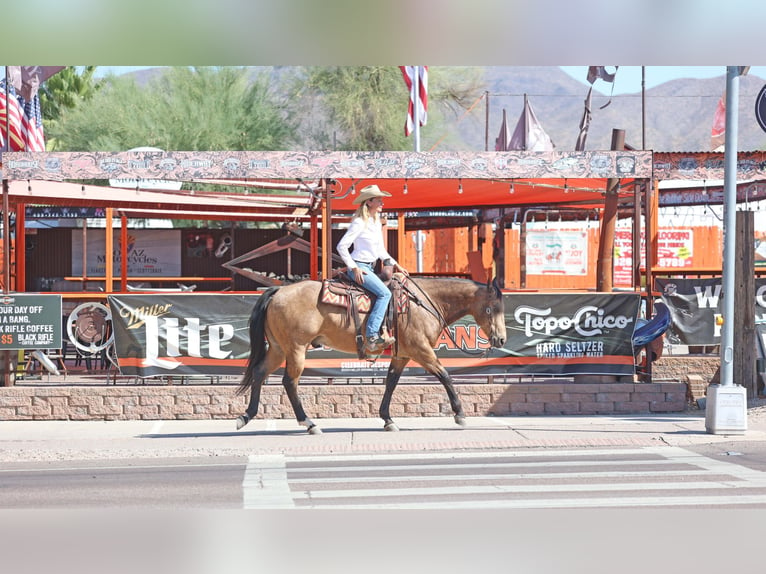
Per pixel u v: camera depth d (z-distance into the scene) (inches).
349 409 1203.9
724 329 1064.2
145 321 1206.3
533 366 1224.8
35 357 1288.1
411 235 2664.9
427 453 970.1
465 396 1210.6
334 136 3452.3
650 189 1241.4
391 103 3649.1
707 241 2679.6
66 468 895.1
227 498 731.4
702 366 1373.0
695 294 1417.3
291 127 3604.8
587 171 1218.6
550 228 2655.0
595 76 1648.6
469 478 815.7
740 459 913.5
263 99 3526.1
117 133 3280.0
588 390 1221.1
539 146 2050.9
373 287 1025.5
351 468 879.1
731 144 1060.5
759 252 2429.9
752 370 1311.5
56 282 2322.8
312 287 1031.0
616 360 1232.2
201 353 1208.2
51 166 1179.3
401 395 1208.8
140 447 984.9
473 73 3914.9
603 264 1385.3
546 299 1226.6
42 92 3378.4
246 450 971.9
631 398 1225.4
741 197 1893.5
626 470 852.0
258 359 1043.3
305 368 1211.2
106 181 2026.3
